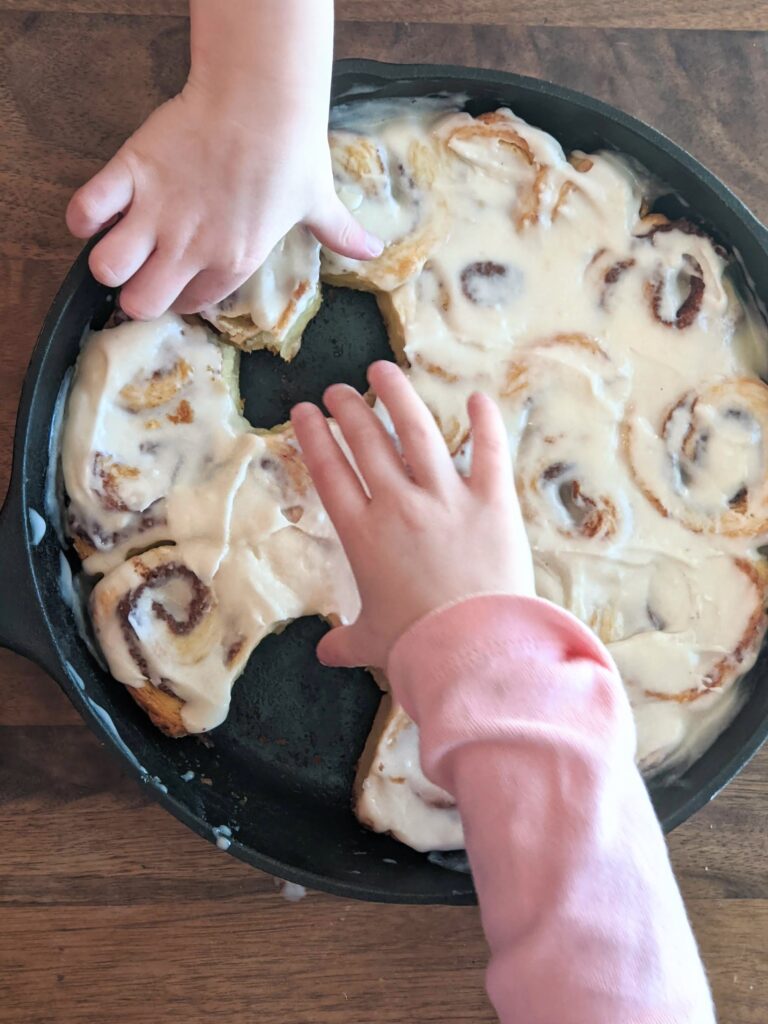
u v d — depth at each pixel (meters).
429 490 0.31
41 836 0.40
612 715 0.29
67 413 0.37
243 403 0.40
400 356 0.40
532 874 0.27
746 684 0.39
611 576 0.39
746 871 0.41
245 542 0.38
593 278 0.40
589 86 0.43
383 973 0.41
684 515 0.39
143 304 0.35
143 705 0.38
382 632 0.31
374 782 0.38
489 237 0.40
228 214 0.34
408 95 0.39
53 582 0.37
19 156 0.41
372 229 0.39
